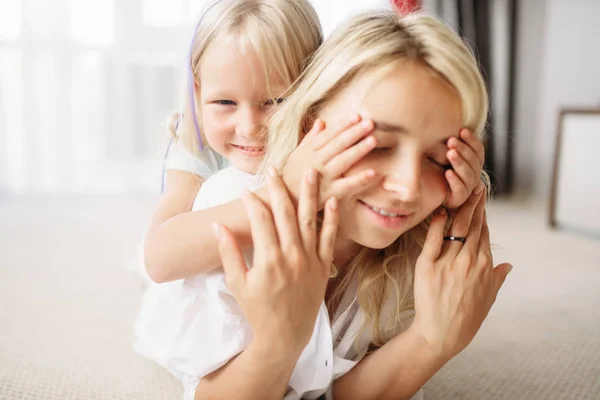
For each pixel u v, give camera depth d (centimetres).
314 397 72
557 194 226
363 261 67
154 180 279
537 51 309
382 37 54
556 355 98
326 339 64
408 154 52
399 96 50
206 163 100
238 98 80
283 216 54
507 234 212
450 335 63
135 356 94
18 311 115
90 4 258
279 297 54
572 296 133
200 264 59
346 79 55
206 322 64
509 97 316
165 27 266
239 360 59
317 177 53
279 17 79
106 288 132
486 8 302
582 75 283
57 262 154
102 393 81
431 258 64
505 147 317
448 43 53
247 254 61
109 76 266
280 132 63
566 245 193
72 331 105
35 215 223
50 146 265
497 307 124
